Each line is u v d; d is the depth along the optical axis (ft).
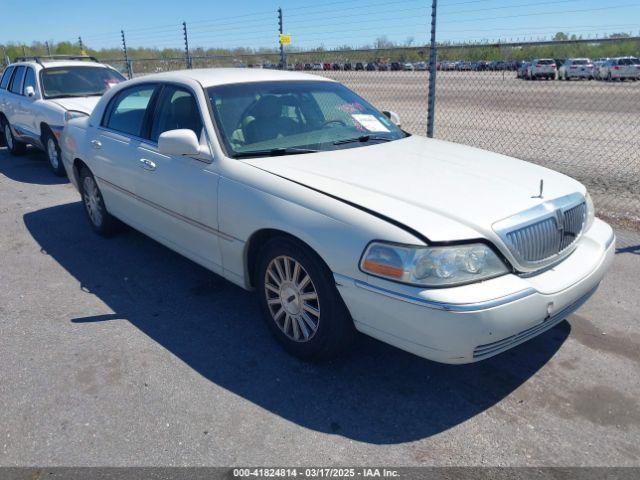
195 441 8.96
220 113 12.78
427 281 8.68
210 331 12.44
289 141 12.82
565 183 11.42
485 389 10.29
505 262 9.24
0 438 9.07
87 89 30.42
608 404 9.78
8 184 26.61
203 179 12.25
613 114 55.93
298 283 10.74
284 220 10.30
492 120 50.49
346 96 15.40
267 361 11.25
